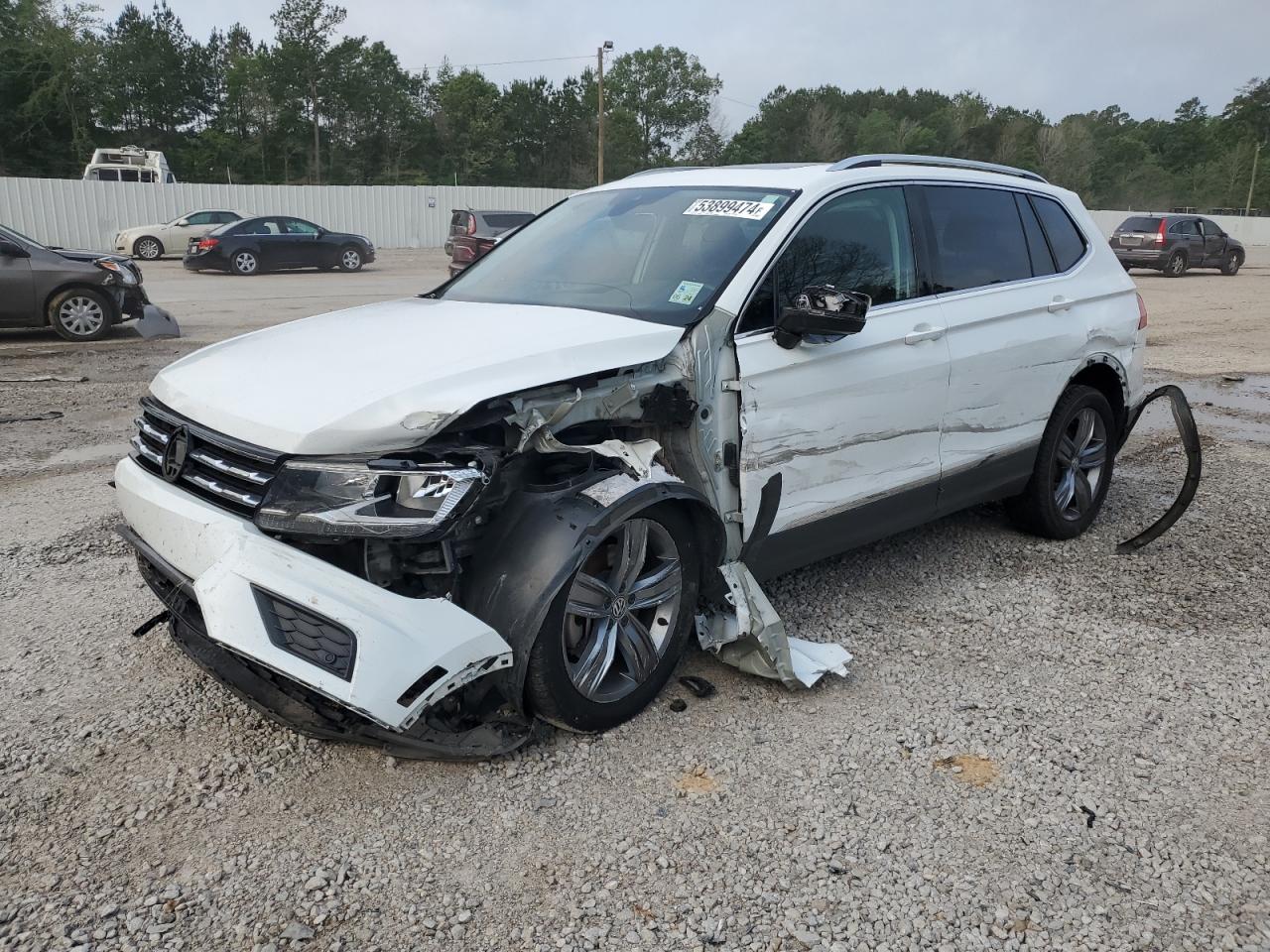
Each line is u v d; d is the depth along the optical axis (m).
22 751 3.14
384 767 3.11
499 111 81.31
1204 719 3.53
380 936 2.43
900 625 4.24
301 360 3.23
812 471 3.82
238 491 2.91
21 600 4.28
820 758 3.21
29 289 11.67
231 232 23.98
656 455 3.49
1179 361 12.11
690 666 3.82
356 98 74.56
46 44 62.62
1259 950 2.43
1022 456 4.95
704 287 3.61
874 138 87.06
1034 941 2.45
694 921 2.49
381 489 2.75
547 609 2.95
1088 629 4.25
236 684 3.06
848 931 2.47
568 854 2.73
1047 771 3.18
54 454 6.75
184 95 79.62
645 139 92.19
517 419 2.93
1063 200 5.38
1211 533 5.55
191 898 2.53
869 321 4.03
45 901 2.50
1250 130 111.62
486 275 4.38
